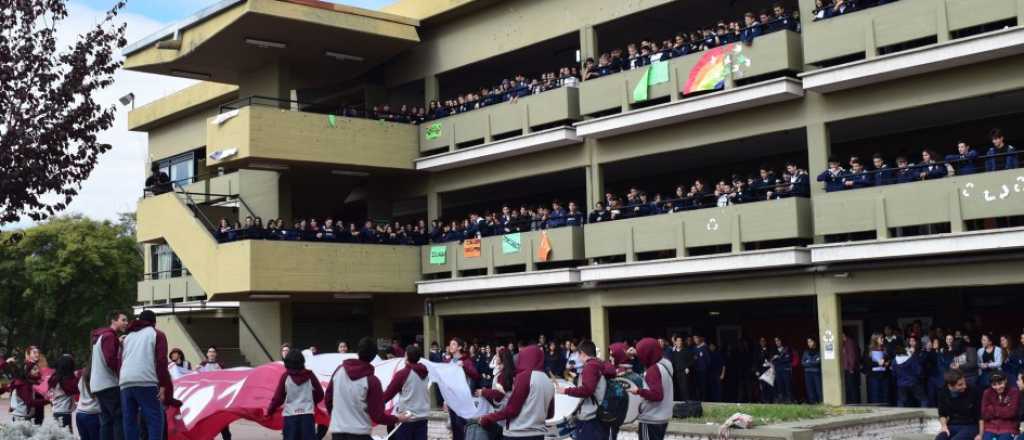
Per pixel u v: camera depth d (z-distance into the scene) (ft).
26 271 158.71
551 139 87.51
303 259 92.38
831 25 70.23
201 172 128.26
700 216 76.84
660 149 82.79
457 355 67.41
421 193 101.65
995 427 43.34
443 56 99.50
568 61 101.91
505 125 91.76
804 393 85.76
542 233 87.86
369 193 104.99
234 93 118.21
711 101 76.84
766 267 73.77
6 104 50.24
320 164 94.68
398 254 97.96
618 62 84.79
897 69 66.69
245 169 97.50
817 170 72.84
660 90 80.28
